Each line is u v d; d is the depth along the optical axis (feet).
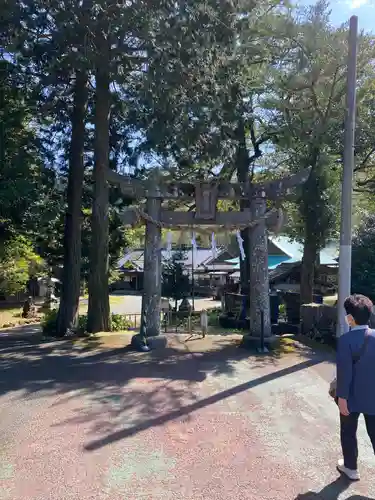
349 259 26.23
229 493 11.76
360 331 11.98
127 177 31.22
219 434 15.51
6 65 37.65
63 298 41.73
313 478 12.56
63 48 33.63
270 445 14.67
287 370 24.09
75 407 18.17
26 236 57.67
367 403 11.69
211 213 30.40
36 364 25.79
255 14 35.19
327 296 81.35
